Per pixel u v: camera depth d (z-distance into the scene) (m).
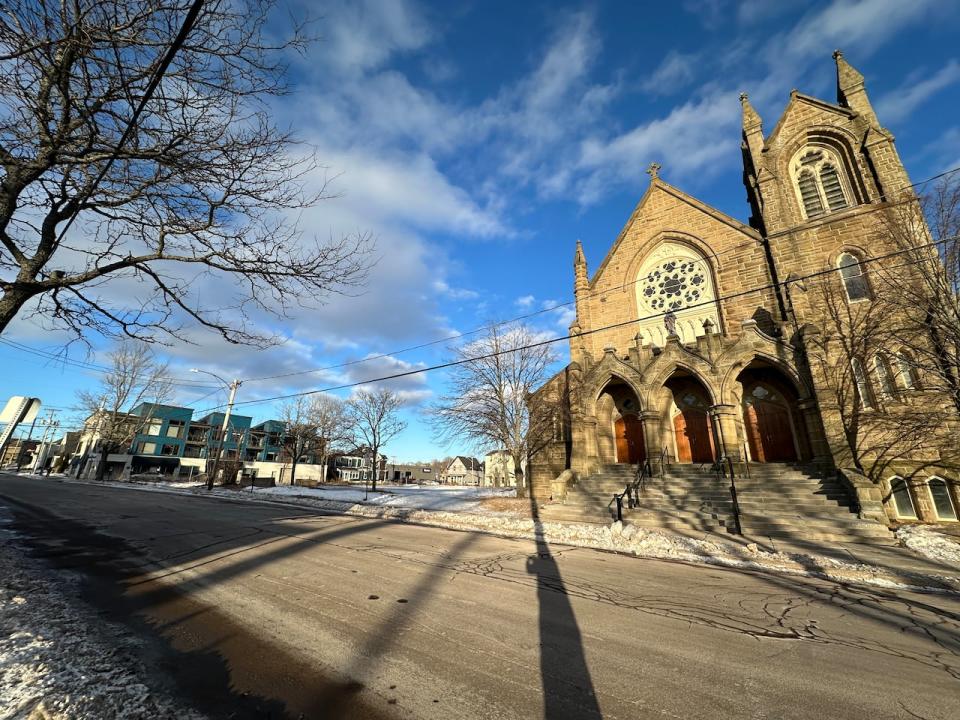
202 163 6.65
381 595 6.76
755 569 9.88
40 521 13.48
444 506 22.02
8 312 6.64
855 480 14.55
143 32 5.45
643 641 5.30
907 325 15.97
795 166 23.11
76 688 3.60
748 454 21.25
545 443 24.80
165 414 70.75
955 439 15.35
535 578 8.27
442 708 3.69
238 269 7.88
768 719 3.66
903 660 4.99
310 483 53.19
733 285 23.42
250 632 5.24
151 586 6.98
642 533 13.38
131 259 7.69
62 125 6.17
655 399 21.42
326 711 3.60
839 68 23.22
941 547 11.62
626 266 27.14
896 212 16.53
